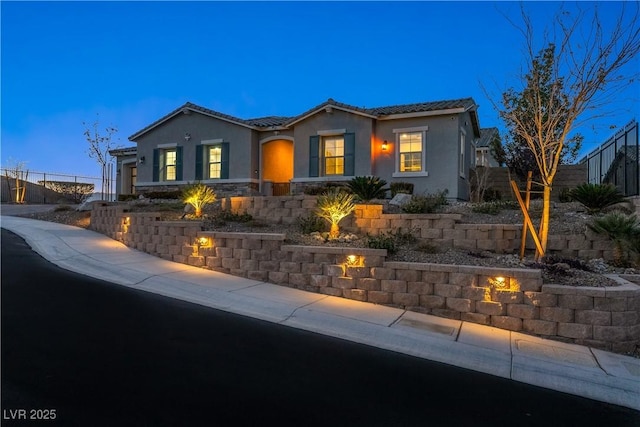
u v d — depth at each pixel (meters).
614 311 5.59
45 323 5.09
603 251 7.86
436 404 3.75
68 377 3.77
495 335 5.83
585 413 3.77
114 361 4.16
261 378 4.02
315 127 16.28
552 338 5.84
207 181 17.88
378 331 5.69
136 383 3.73
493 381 4.34
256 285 7.81
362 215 9.39
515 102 10.80
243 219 10.64
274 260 8.06
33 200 25.88
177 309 6.11
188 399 3.52
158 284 7.41
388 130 15.53
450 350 5.16
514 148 15.64
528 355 5.14
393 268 6.95
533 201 11.00
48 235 11.08
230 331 5.34
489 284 6.27
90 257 9.00
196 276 8.16
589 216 9.30
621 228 7.48
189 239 9.20
